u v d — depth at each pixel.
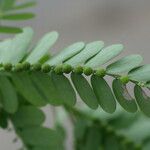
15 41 0.15
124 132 0.21
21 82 0.14
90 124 0.21
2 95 0.15
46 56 0.14
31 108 0.17
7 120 0.17
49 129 0.17
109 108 0.13
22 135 0.17
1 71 0.14
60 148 0.17
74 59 0.13
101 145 0.21
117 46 0.13
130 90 0.13
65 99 0.14
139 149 0.21
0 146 0.45
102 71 0.13
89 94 0.13
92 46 0.13
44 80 0.14
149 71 0.12
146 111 0.12
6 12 0.18
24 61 0.14
